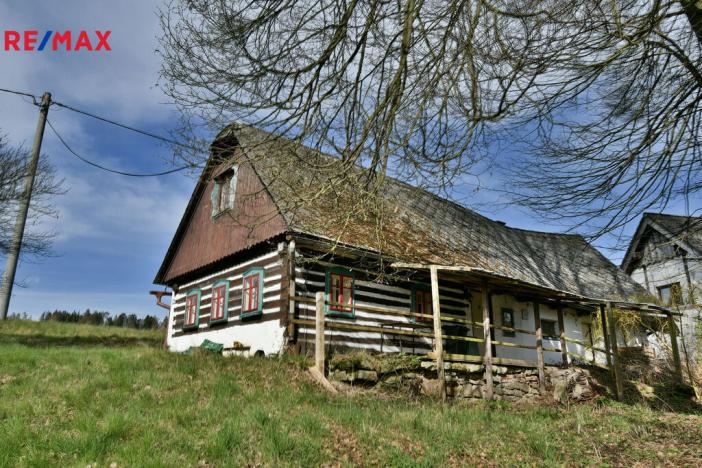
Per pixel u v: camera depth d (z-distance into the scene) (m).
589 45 5.96
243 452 5.65
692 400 15.83
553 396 13.43
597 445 7.40
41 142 21.56
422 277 15.55
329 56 6.29
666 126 6.89
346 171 6.33
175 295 19.45
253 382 9.20
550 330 20.00
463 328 16.05
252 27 6.00
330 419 7.16
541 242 25.17
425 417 7.86
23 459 5.21
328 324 10.95
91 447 5.48
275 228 13.28
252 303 14.02
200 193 18.62
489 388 12.00
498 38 6.14
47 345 17.30
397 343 14.53
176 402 7.31
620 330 23.09
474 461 6.21
